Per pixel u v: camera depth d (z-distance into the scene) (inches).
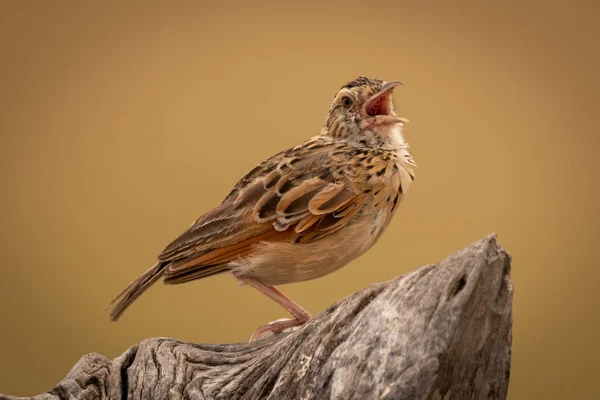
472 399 224.4
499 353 223.1
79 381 294.7
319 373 237.8
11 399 284.5
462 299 215.2
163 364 300.8
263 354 278.2
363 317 233.9
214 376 289.6
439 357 213.8
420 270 230.8
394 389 216.5
